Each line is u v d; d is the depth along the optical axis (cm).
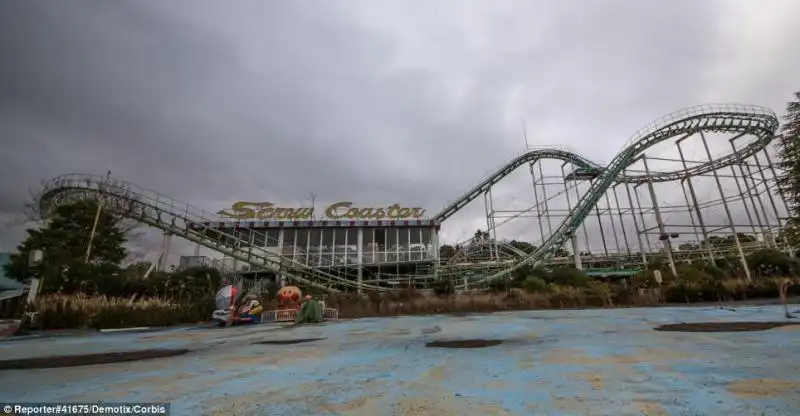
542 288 3048
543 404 411
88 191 3133
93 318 1817
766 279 3155
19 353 937
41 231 3058
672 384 471
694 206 4581
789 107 2477
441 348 887
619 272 4075
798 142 2414
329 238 4241
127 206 3039
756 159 4444
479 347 878
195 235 3109
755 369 533
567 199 4691
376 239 4309
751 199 4525
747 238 5366
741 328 1009
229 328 1753
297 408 422
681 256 4853
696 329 1040
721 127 4197
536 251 3809
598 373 549
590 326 1261
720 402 393
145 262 3788
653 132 4194
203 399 466
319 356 808
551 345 859
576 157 4662
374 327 1557
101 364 742
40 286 2002
